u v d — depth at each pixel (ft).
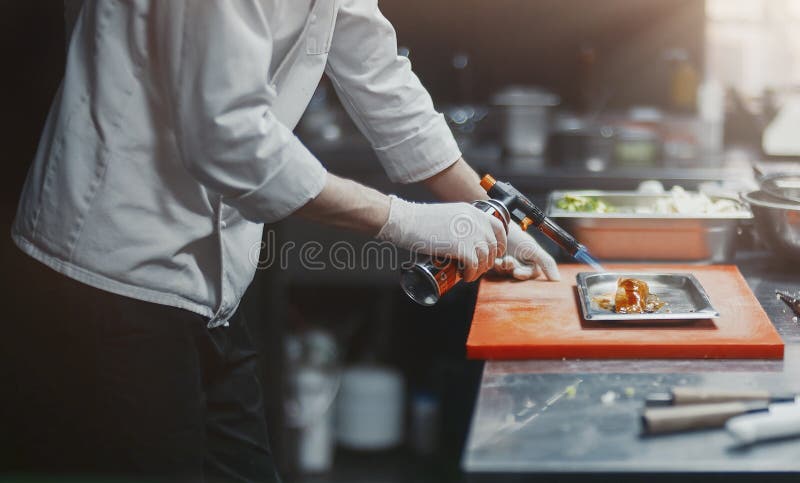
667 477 2.94
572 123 9.80
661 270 5.22
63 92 4.04
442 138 5.14
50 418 4.21
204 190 4.20
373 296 10.48
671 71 10.35
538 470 2.96
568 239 4.92
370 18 4.93
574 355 3.99
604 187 8.77
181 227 4.18
